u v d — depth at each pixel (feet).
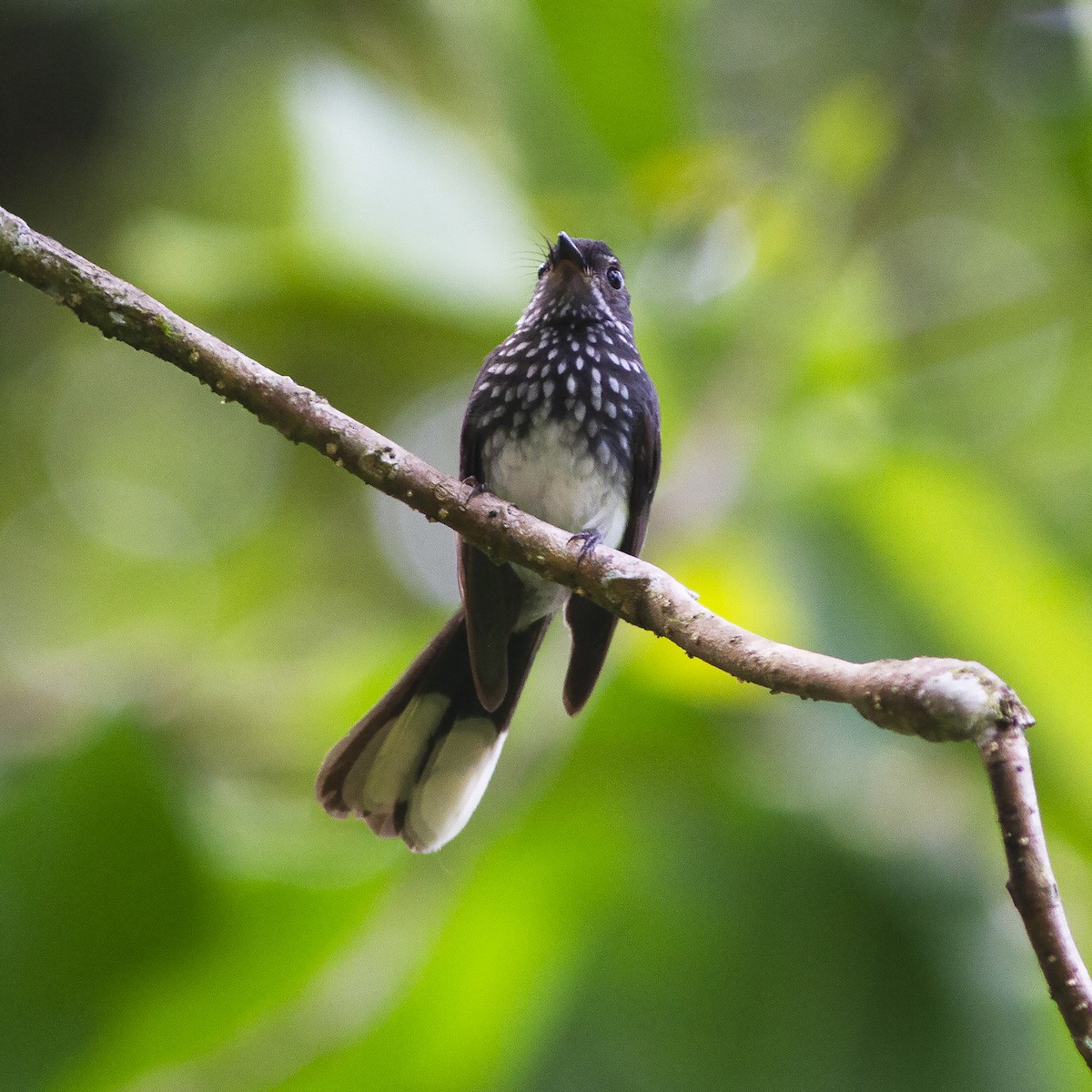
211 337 22.00
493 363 33.68
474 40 41.65
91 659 39.86
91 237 49.44
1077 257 41.37
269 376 21.98
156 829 30.86
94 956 30.89
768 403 37.14
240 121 48.08
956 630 34.45
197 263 37.17
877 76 42.75
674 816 33.60
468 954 32.24
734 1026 32.78
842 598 34.68
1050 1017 33.71
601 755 33.42
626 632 35.73
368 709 34.32
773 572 35.19
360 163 37.37
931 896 33.68
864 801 34.81
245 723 36.04
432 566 55.01
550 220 40.47
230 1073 32.27
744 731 34.35
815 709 33.71
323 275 36.24
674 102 40.52
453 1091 32.04
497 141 40.98
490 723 30.81
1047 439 49.16
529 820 32.27
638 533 33.91
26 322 57.72
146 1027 31.45
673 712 32.73
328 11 45.32
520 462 32.81
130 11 49.39
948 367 47.93
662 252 40.86
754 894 33.40
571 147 40.70
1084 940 34.42
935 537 34.96
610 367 33.40
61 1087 30.73
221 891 31.14
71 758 30.71
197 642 45.96
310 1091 31.71
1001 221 50.78
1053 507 40.88
